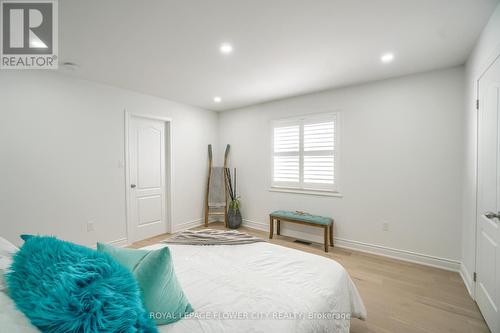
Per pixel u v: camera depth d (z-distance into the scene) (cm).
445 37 207
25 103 260
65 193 289
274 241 373
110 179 332
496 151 168
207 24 189
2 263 103
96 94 317
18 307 71
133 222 365
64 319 65
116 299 75
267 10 171
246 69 278
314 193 370
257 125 441
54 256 82
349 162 338
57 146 283
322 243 362
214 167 477
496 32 167
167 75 296
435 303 208
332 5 166
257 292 128
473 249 217
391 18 181
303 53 238
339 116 345
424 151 284
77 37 206
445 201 273
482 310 190
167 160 415
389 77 302
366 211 325
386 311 197
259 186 440
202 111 470
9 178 250
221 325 102
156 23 187
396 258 302
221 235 218
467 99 246
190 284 136
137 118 371
